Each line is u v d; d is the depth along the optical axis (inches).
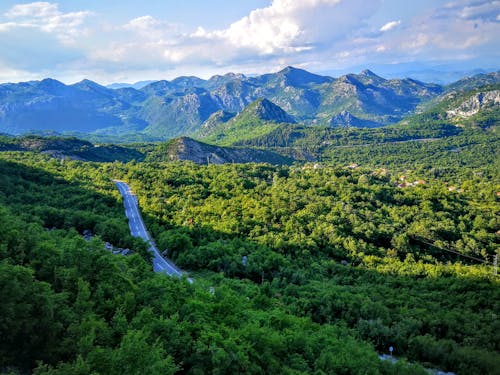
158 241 3782.0
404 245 4552.2
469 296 3198.8
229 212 4648.1
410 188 6850.4
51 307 1179.3
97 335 1182.9
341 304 2775.6
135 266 2154.3
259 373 1382.9
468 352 2253.9
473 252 4586.6
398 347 2411.4
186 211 4581.7
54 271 1493.6
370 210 5649.6
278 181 6648.6
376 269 3878.0
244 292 2704.2
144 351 1069.1
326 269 3762.3
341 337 2214.6
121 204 4724.4
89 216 3737.7
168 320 1393.9
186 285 2036.2
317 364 1665.8
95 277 1584.6
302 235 4261.8
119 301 1469.0
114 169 6855.3
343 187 6402.6
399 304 2972.4
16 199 4133.9
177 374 1262.3
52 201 4355.3
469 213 5753.0
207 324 1533.0
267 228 4355.3
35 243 1713.8
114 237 3452.3
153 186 5664.4
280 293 3019.2
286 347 1697.8
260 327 1759.4
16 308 1120.8
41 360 1026.1
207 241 3826.3
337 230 4552.2
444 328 2618.1
